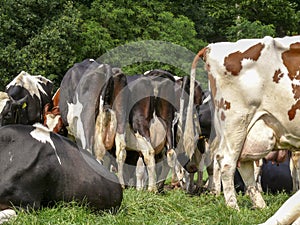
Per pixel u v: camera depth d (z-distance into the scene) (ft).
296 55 26.48
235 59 26.91
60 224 20.63
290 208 16.83
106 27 85.05
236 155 27.12
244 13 98.94
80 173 22.72
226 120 27.20
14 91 37.70
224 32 101.35
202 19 99.55
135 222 22.25
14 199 21.53
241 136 27.02
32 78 40.40
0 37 80.43
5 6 80.89
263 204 27.48
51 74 77.71
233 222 23.25
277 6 96.78
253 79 26.66
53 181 22.16
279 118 26.71
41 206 22.07
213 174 33.91
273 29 95.96
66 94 35.27
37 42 78.59
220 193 33.65
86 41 81.51
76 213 21.53
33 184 21.77
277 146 27.37
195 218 24.04
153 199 25.49
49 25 80.48
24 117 35.70
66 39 80.48
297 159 33.40
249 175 27.94
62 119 35.91
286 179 36.76
